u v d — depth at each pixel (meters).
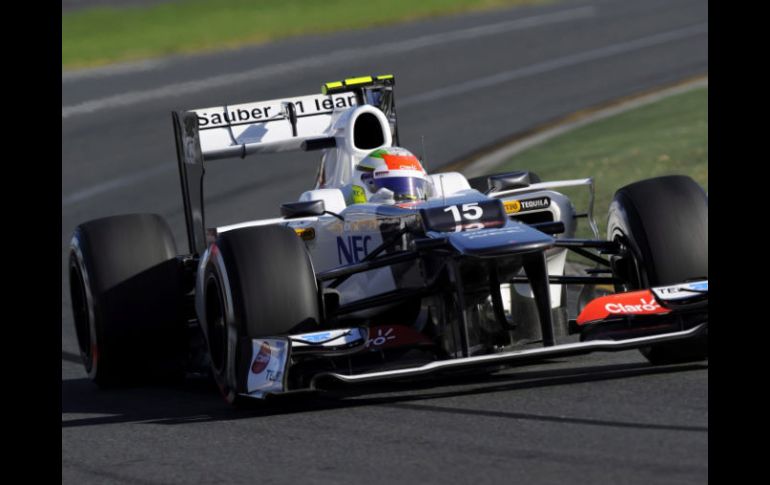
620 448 15.59
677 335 20.20
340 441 17.81
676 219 22.28
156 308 26.06
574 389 19.98
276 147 28.64
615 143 57.91
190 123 27.86
